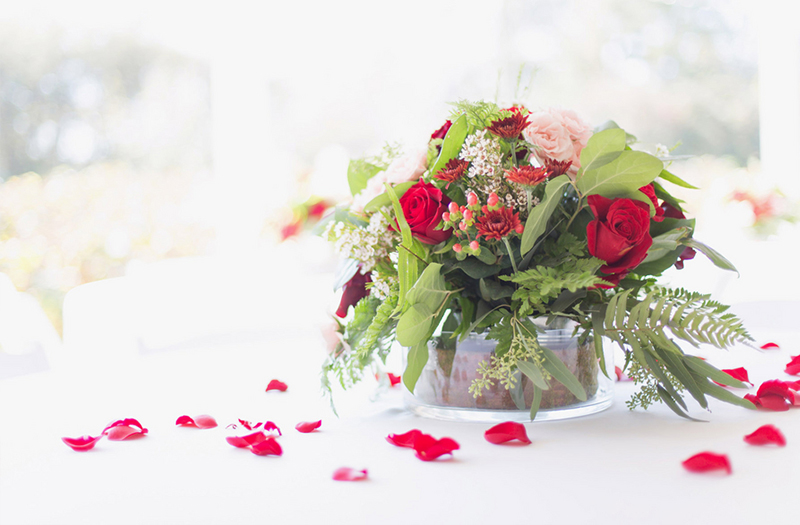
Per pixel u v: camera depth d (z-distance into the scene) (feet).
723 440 3.12
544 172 3.19
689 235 3.43
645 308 3.23
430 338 3.41
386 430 3.37
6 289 6.84
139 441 3.34
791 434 3.15
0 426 3.59
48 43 13.48
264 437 3.20
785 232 8.97
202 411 3.73
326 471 2.98
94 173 13.76
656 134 16.16
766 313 6.53
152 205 14.07
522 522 2.60
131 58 13.96
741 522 2.56
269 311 7.52
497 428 3.19
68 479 2.99
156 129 14.17
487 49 15.19
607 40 15.87
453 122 3.48
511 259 3.25
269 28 13.25
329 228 3.77
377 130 15.08
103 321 5.91
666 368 3.30
